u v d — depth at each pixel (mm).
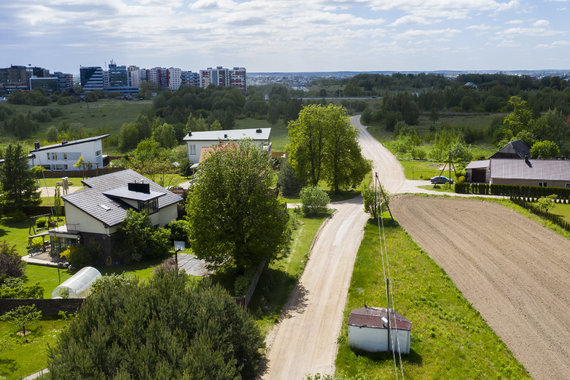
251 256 40844
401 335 29016
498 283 40281
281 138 155875
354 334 29875
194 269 43688
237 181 41281
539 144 95125
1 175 63000
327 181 82062
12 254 41594
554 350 30078
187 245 50656
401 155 117000
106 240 44500
